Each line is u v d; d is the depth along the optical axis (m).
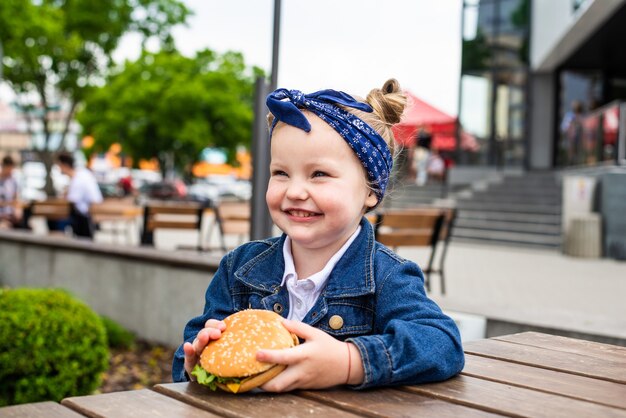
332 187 1.57
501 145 21.14
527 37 21.00
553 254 13.48
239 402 1.35
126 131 35.69
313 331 1.45
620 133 12.85
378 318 1.64
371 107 1.70
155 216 7.28
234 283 1.81
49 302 3.81
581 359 1.80
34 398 3.57
